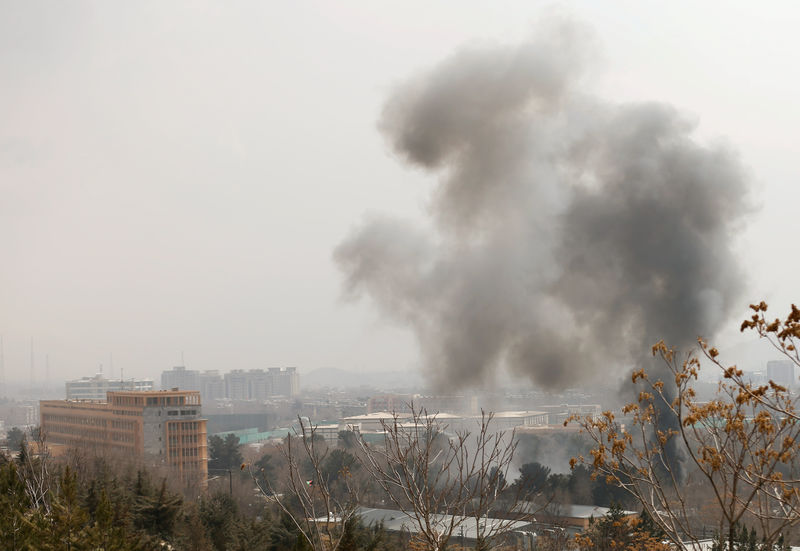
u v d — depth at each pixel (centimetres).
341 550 2366
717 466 1091
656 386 1214
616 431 1253
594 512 5766
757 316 998
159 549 3850
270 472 9819
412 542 2252
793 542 3002
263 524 4191
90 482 4181
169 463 12912
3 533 2219
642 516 3522
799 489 1109
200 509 4638
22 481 2581
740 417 1105
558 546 3359
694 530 3294
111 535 2295
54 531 2205
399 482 1820
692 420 1144
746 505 1104
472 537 2631
